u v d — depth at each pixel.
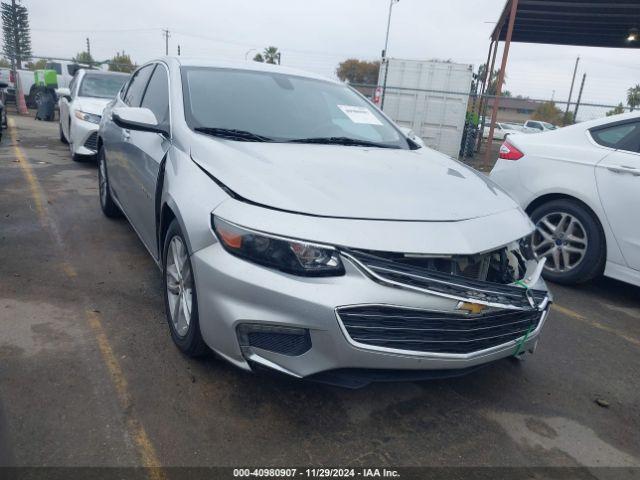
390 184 2.74
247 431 2.43
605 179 4.38
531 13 14.41
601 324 4.05
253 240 2.34
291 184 2.54
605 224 4.38
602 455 2.52
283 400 2.67
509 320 2.57
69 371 2.75
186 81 3.65
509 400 2.89
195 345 2.76
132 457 2.21
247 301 2.33
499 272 2.59
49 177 7.42
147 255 4.53
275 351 2.35
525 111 45.25
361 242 2.28
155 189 3.28
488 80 17.48
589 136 4.66
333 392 2.79
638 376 3.29
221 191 2.58
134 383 2.70
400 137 3.94
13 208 5.70
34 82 19.98
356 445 2.41
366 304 2.24
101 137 5.39
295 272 2.28
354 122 3.85
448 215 2.55
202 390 2.69
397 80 15.51
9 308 3.38
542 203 4.90
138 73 5.04
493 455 2.44
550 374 3.22
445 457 2.39
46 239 4.77
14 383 2.61
